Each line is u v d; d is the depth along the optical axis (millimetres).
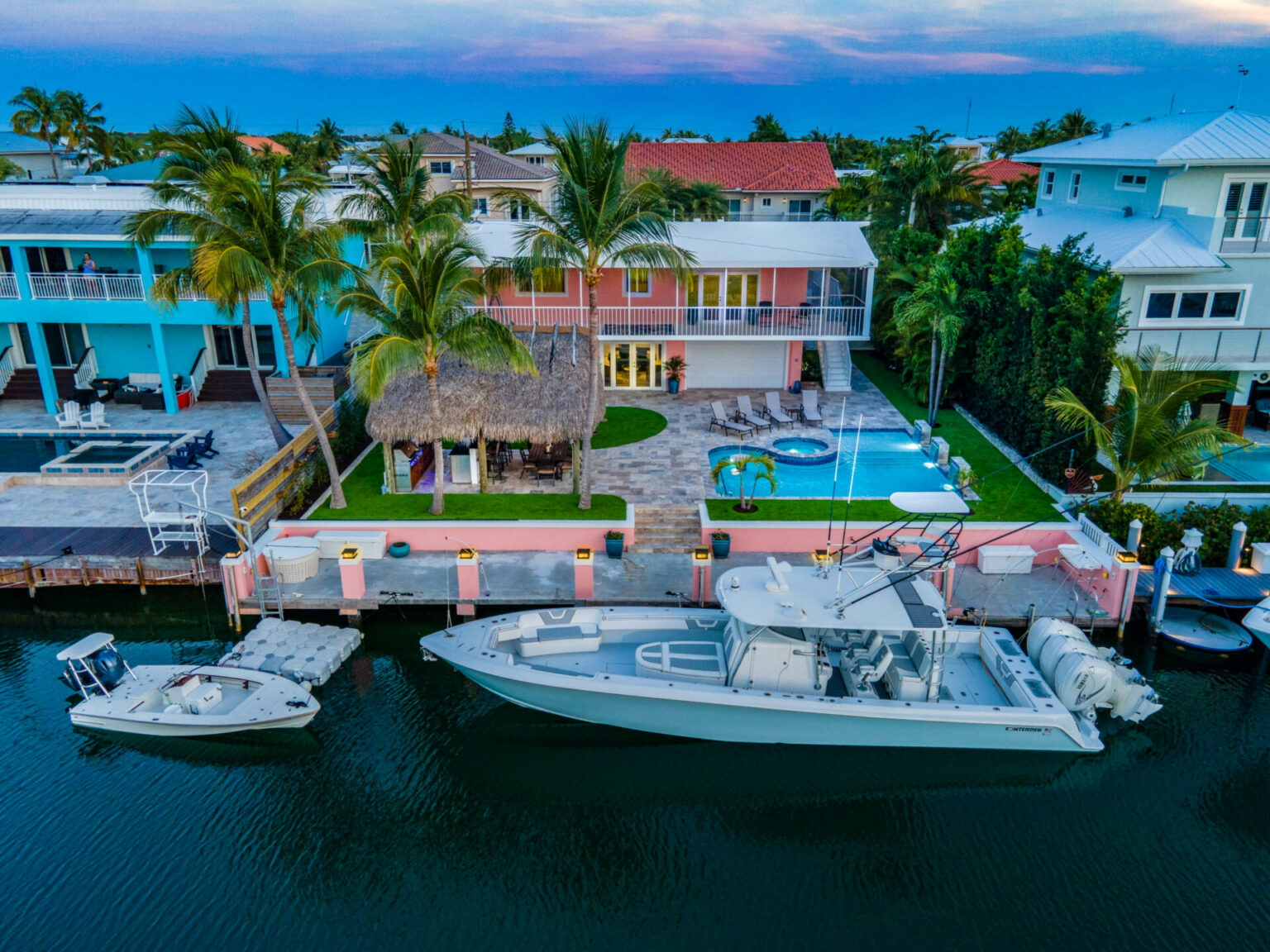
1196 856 12703
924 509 15055
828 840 13195
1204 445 19062
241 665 16375
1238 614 18156
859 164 89125
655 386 32250
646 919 11742
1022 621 17406
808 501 21344
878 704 14164
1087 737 14609
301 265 20594
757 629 14578
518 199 19328
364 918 11641
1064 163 30344
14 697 16391
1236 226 23797
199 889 12047
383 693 16359
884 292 36031
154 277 28469
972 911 11852
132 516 21688
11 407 30328
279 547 18766
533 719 15719
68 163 63625
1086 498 20531
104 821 13289
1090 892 12102
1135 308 24359
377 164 24438
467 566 17891
